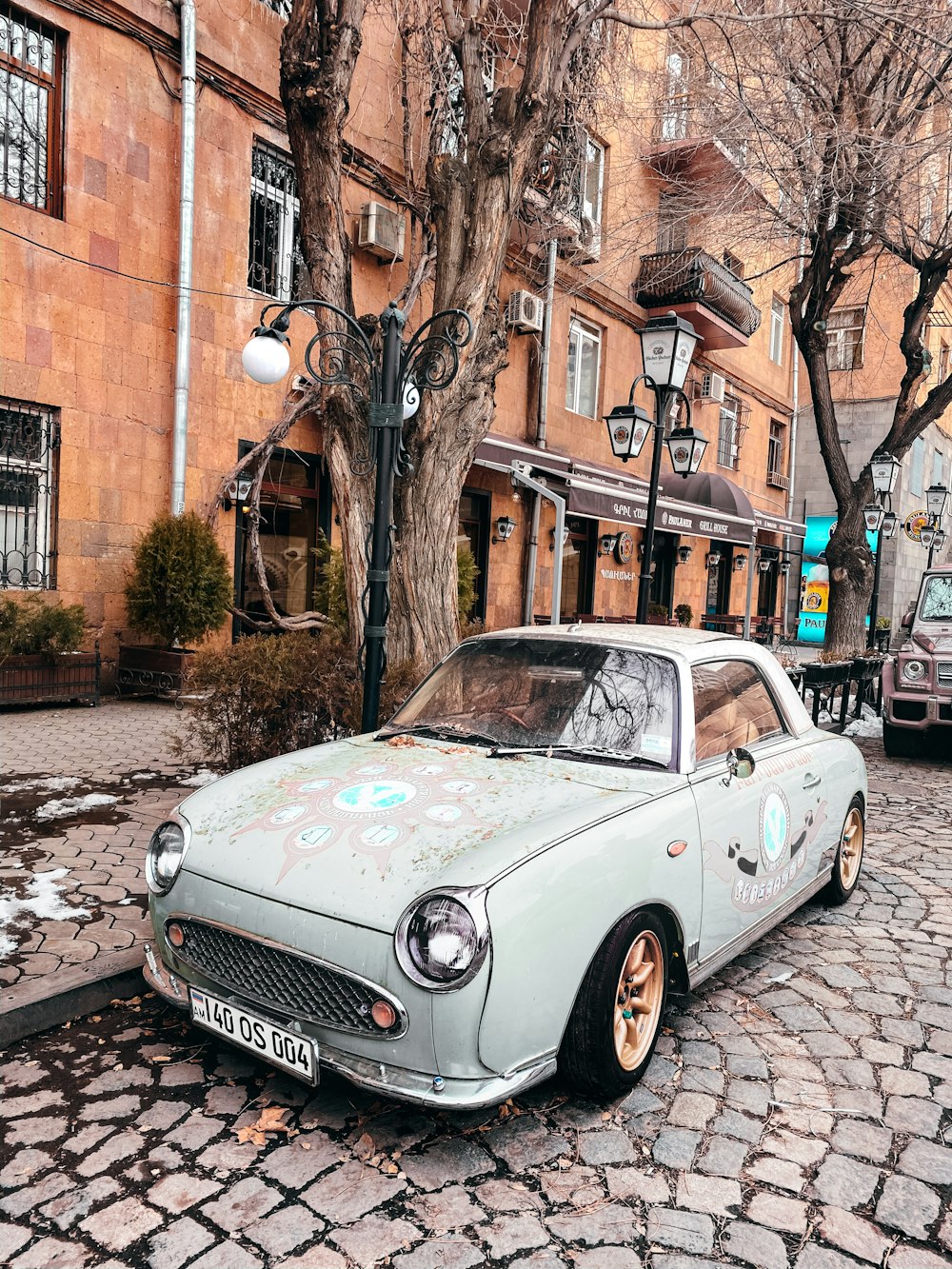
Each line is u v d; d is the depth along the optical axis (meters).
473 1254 2.19
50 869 4.55
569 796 3.00
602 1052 2.68
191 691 5.86
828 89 10.75
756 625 22.86
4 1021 3.09
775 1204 2.41
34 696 8.81
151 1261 2.13
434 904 2.38
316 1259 2.15
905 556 29.00
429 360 5.60
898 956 4.24
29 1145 2.56
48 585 9.39
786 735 4.40
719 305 19.12
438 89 10.51
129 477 9.92
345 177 12.01
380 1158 2.55
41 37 8.96
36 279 8.92
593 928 2.63
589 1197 2.41
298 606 12.40
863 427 27.08
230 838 2.93
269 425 11.38
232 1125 2.68
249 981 2.70
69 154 9.12
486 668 4.00
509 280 15.34
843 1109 2.90
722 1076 3.08
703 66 11.05
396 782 3.14
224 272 10.68
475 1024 2.34
